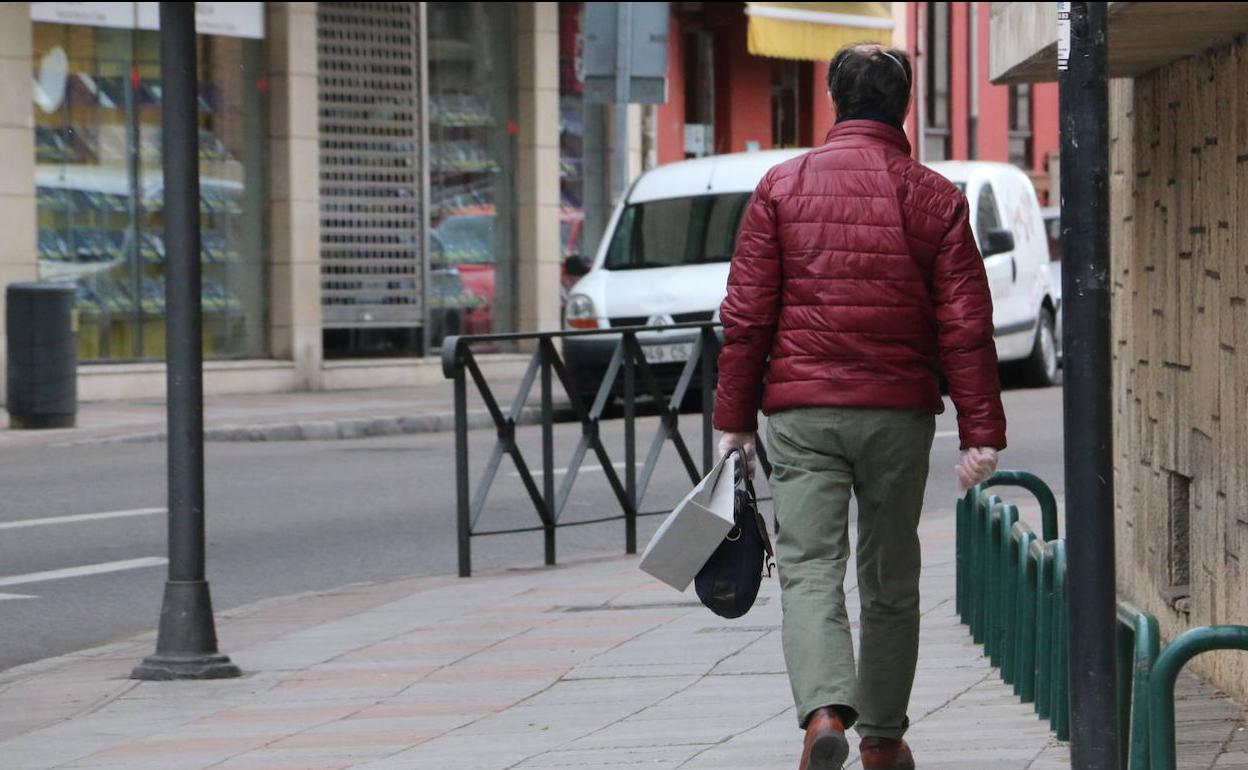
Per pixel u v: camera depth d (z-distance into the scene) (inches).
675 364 1802.4
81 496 1566.2
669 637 940.0
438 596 1119.6
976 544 878.4
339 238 2664.9
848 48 608.4
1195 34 697.6
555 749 706.2
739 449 604.7
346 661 926.4
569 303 2246.6
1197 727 679.7
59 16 2340.1
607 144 3061.0
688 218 2273.6
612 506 1489.9
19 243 2298.2
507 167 2923.2
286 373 2588.6
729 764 663.8
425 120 2755.9
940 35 4074.8
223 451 1931.6
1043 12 804.0
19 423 2037.4
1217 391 729.0
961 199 590.9
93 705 849.5
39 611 1123.9
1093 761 438.9
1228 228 709.9
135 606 1140.5
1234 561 709.9
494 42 2901.1
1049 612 700.0
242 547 1348.4
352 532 1408.7
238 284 2596.0
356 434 2146.9
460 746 724.0
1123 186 898.1
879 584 610.5
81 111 2395.4
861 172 589.0
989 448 580.4
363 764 699.4
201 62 2549.2
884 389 583.2
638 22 2267.5
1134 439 879.7
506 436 1236.5
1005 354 2468.0
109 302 2427.4
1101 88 430.3
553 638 956.0
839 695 556.1
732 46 3422.7
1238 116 695.1
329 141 2655.0
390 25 2709.2
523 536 1396.4
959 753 657.0
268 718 804.6
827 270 584.4
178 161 888.3
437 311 2837.1
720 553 598.9
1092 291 432.1
